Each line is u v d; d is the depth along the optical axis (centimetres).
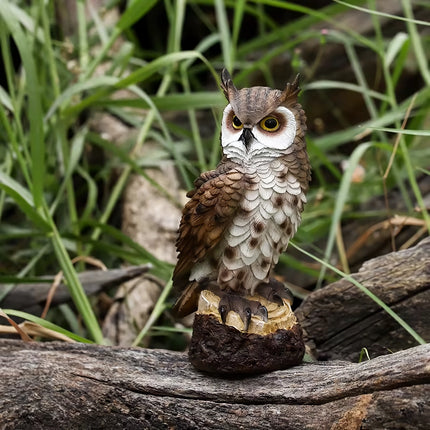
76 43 296
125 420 201
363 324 215
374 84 309
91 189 247
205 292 203
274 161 200
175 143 276
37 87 220
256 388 201
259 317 202
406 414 195
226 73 202
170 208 253
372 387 197
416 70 301
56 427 201
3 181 222
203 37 360
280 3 241
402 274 214
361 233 250
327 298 215
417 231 243
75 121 274
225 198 200
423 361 195
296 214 202
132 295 239
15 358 204
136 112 276
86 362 204
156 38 363
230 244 201
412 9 314
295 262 234
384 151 276
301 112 201
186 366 205
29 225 257
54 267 254
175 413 201
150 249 247
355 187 266
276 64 320
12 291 229
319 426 198
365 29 315
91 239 236
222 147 201
